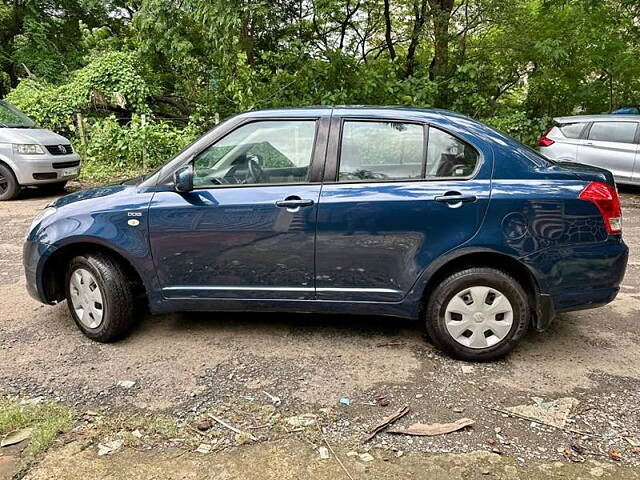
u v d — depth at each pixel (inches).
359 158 130.0
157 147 474.3
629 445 98.0
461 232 124.0
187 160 135.3
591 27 490.6
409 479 88.9
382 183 127.9
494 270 126.7
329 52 472.7
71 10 725.3
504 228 122.9
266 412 108.5
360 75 466.0
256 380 121.3
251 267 132.3
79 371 125.5
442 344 130.9
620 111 426.0
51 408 109.0
